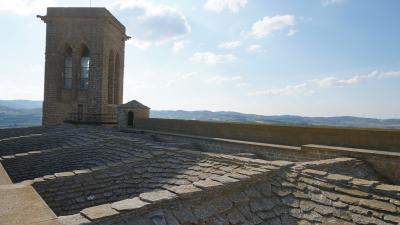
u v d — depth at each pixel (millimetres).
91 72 30828
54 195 7773
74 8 31109
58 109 31625
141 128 25719
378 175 9883
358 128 11641
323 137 12781
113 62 34000
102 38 30750
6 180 7992
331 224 5234
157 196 4992
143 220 4477
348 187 6035
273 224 5398
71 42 31422
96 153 12477
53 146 17016
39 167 11781
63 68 32250
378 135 10984
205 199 5371
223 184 5676
